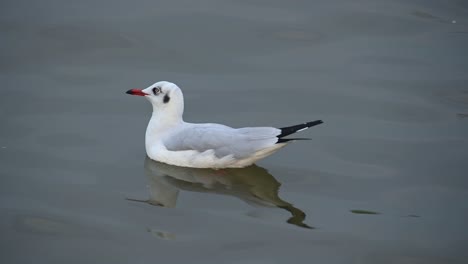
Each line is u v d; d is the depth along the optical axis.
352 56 18.70
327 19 20.42
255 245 11.80
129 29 19.62
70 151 14.59
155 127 14.52
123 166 14.21
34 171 13.82
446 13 20.73
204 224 12.38
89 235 11.99
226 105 16.48
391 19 20.41
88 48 18.75
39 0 21.00
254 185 13.70
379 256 11.55
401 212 12.78
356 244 11.85
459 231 12.23
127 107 16.39
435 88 17.31
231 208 12.92
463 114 16.28
